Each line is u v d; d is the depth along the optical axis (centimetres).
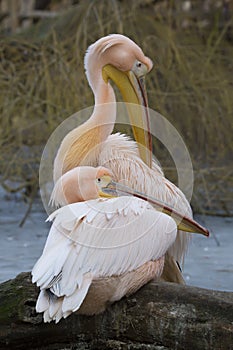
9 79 1728
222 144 1842
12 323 764
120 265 740
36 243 1421
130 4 1942
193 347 714
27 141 1780
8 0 2662
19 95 1708
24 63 1806
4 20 2778
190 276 1187
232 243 1429
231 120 1858
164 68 1802
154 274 769
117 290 743
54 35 1744
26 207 1769
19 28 2589
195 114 1852
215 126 1827
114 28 1831
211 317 708
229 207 1759
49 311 698
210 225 1593
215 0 2422
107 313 752
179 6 2211
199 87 1834
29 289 769
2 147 1695
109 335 753
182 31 2039
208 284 1139
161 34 1853
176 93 1767
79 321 757
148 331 736
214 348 705
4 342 768
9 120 1752
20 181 1720
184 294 730
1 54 1775
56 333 762
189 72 1820
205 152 1866
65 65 1702
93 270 723
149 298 743
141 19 1877
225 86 1864
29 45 1794
